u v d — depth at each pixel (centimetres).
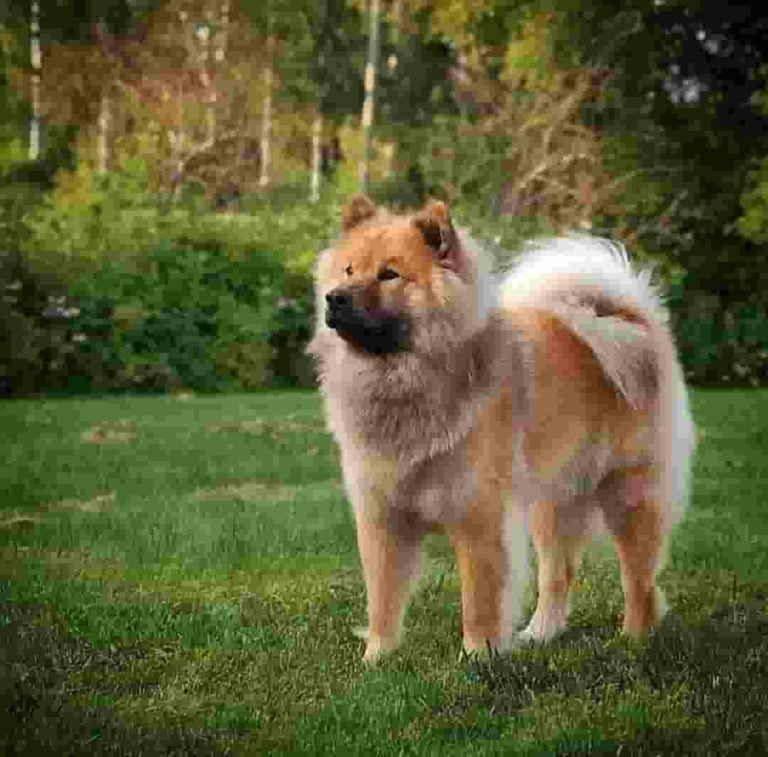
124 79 3066
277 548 737
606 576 707
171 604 614
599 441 579
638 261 1994
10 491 928
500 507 519
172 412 1437
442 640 554
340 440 538
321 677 493
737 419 1416
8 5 3150
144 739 411
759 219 1925
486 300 523
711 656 489
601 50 2133
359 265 523
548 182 2091
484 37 2339
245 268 1898
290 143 3538
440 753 405
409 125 3281
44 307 1744
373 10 2759
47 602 605
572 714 432
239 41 3225
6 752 396
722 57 2220
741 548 756
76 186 2170
